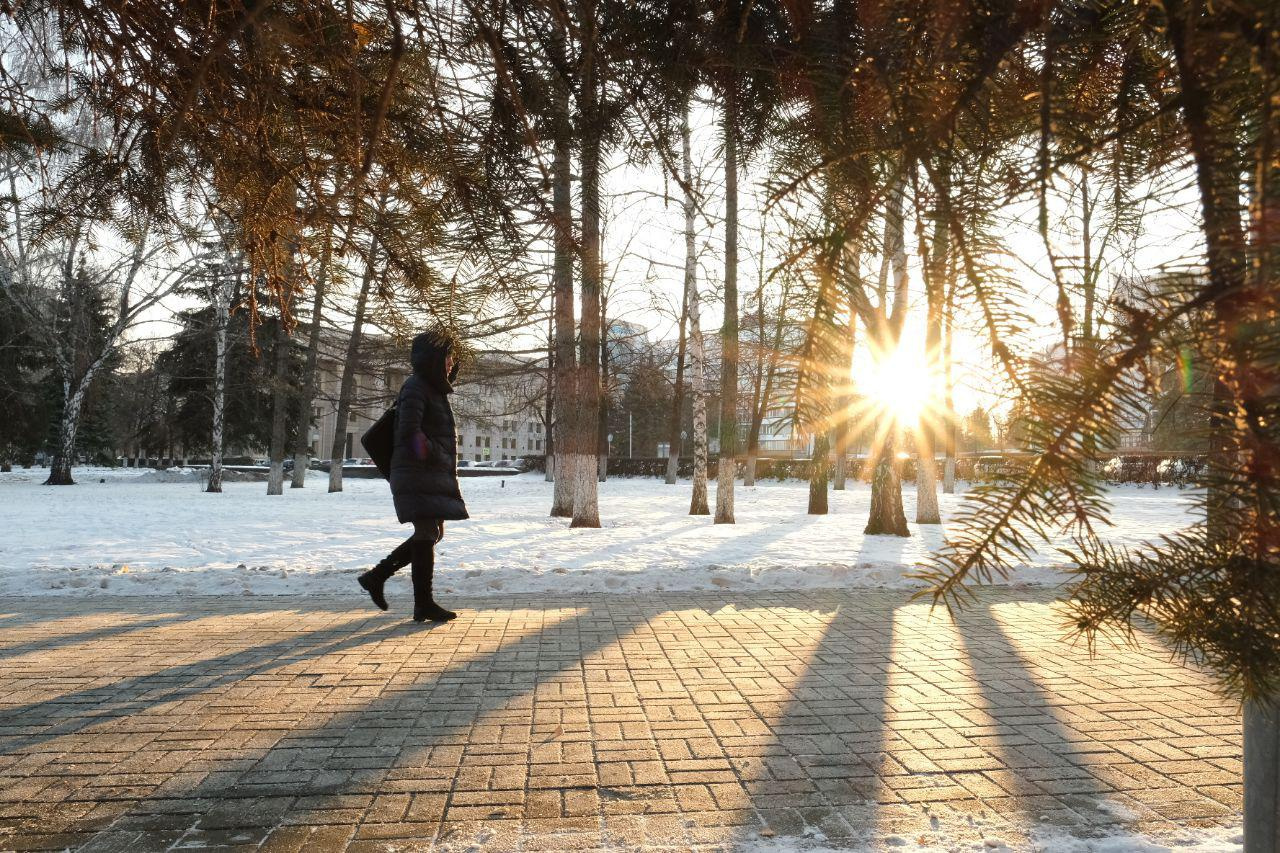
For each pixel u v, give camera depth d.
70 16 1.73
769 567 7.99
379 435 6.05
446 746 3.25
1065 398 0.68
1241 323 0.63
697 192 1.51
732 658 4.82
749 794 2.77
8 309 26.31
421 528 5.84
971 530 0.72
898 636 5.50
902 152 0.79
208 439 39.25
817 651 5.02
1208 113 0.67
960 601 0.73
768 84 1.18
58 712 3.70
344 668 4.52
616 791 2.80
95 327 25.41
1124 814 2.61
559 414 17.12
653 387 31.55
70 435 30.78
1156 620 0.82
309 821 2.56
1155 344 0.67
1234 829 2.50
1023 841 2.41
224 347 27.52
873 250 0.84
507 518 16.77
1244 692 0.85
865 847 2.38
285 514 17.34
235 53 1.52
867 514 19.14
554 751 3.20
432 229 1.71
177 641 5.23
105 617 6.08
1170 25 0.66
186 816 2.60
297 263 1.97
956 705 3.87
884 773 2.97
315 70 1.60
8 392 31.97
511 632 5.55
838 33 0.92
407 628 5.68
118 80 1.77
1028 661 4.78
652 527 14.73
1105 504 0.68
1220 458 0.69
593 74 1.46
